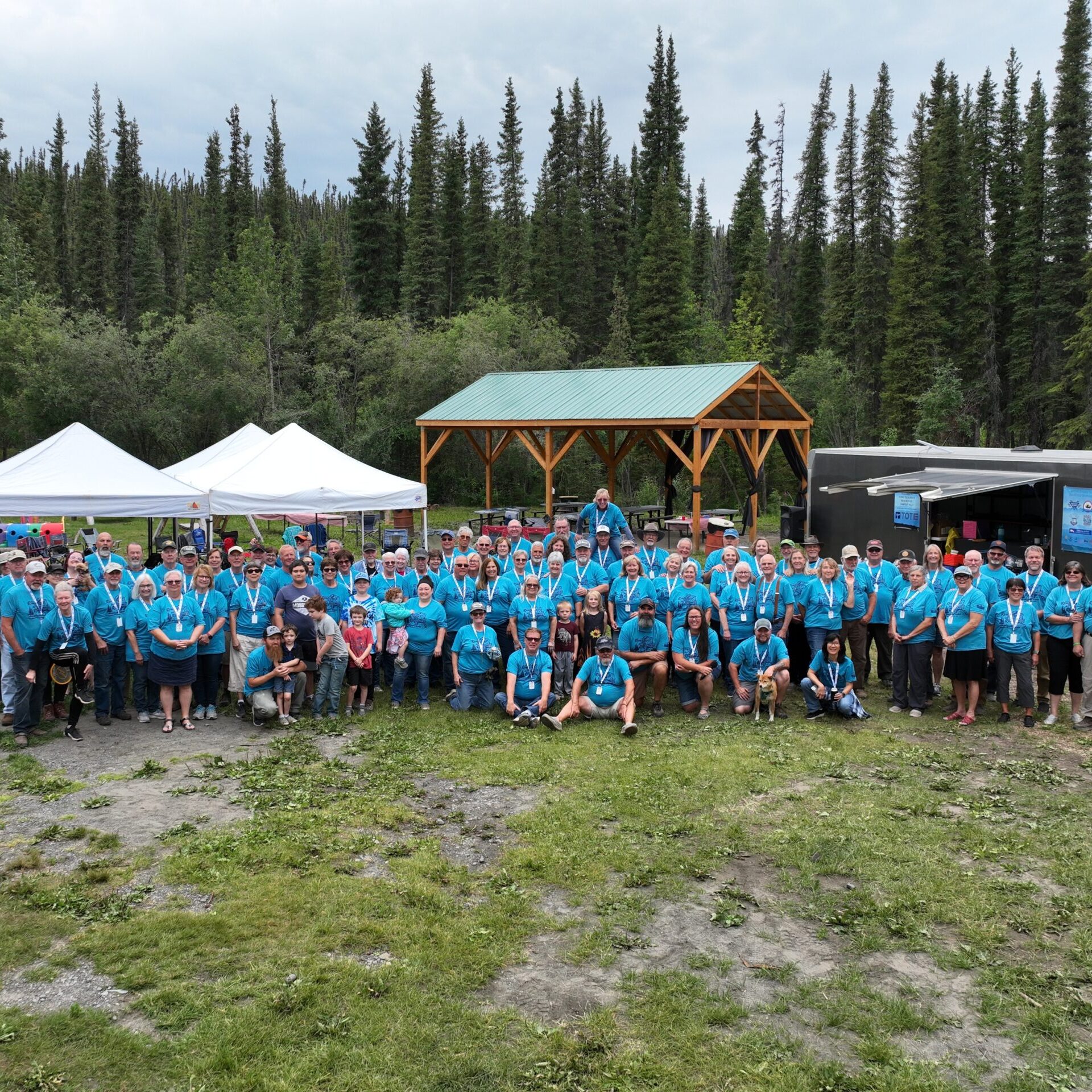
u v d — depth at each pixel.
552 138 66.38
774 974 5.04
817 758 8.48
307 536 12.07
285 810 7.23
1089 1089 4.14
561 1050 4.40
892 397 46.47
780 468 37.97
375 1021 4.58
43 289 57.50
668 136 69.50
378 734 9.34
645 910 5.73
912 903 5.77
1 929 5.42
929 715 9.88
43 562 9.14
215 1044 4.39
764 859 6.43
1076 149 43.38
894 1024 4.60
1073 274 43.94
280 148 77.31
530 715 9.59
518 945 5.33
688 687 10.15
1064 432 39.50
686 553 11.07
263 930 5.44
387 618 10.29
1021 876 6.14
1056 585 9.61
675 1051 4.41
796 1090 4.13
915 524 15.52
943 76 55.06
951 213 48.16
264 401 39.19
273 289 53.16
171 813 7.16
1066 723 9.53
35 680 9.12
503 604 10.76
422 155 61.62
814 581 10.38
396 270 64.38
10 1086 4.11
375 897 5.82
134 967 5.04
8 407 36.88
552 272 59.09
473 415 26.48
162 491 14.20
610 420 23.64
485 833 6.87
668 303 52.88
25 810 7.23
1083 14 42.44
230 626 10.27
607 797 7.52
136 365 37.31
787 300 68.88
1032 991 4.88
